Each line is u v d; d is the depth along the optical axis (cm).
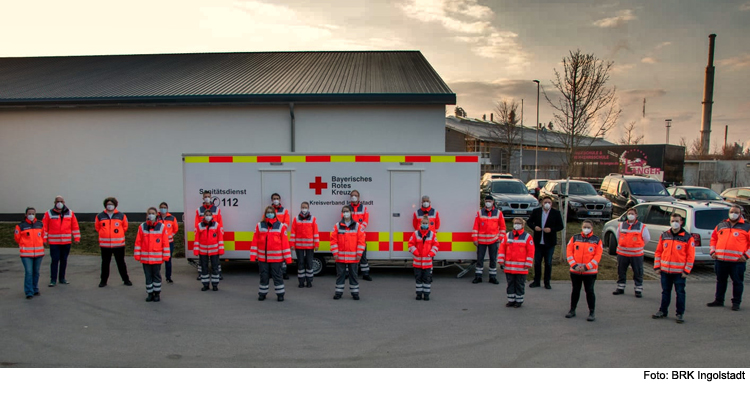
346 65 2064
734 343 637
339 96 1582
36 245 880
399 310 797
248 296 895
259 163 1072
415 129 1625
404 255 1062
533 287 975
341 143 1645
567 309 806
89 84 1852
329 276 1088
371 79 1798
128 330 691
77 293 913
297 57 2245
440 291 938
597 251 729
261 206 1074
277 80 1812
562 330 691
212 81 1827
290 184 1070
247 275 1085
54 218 973
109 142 1727
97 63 2227
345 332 682
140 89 1747
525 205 1764
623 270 906
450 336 664
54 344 632
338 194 1062
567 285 992
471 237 1058
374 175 1059
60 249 984
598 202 1814
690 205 1123
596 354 596
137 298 875
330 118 1644
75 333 677
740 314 776
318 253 1073
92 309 802
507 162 4644
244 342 640
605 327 705
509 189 1916
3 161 1767
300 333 678
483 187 2245
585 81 1755
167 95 1642
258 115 1669
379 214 1061
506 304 833
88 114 1725
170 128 1703
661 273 756
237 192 1077
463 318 751
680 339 652
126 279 988
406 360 578
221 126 1686
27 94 1728
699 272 1123
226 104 1639
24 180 1764
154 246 843
